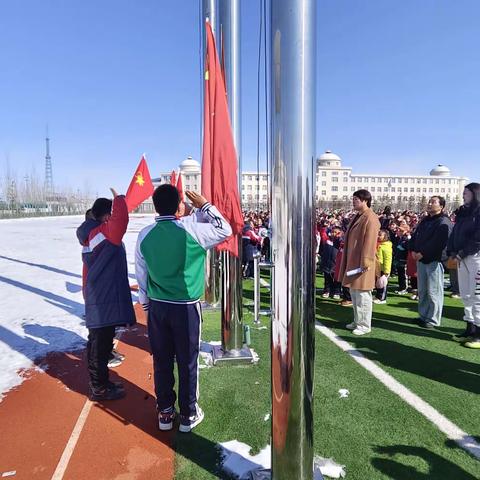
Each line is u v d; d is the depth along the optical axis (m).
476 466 2.57
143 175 4.56
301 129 1.94
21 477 2.54
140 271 2.98
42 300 7.39
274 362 2.16
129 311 3.55
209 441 2.88
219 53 4.32
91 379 3.53
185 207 4.50
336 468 2.53
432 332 5.36
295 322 2.07
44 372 4.15
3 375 4.08
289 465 2.19
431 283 5.48
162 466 2.62
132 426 3.12
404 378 3.88
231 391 3.63
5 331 5.49
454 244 4.98
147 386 3.82
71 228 31.73
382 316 6.21
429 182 92.69
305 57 1.90
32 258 13.59
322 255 7.92
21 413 3.33
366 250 5.10
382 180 90.62
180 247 2.80
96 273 3.39
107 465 2.65
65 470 2.61
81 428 3.09
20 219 49.56
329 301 7.46
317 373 4.00
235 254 3.95
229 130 3.74
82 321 6.00
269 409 3.31
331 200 81.19
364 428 3.01
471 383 3.77
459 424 3.06
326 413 3.22
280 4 1.89
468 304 4.94
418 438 2.88
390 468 2.55
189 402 2.96
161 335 2.94
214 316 6.21
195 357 2.97
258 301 2.68
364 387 3.68
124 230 3.41
